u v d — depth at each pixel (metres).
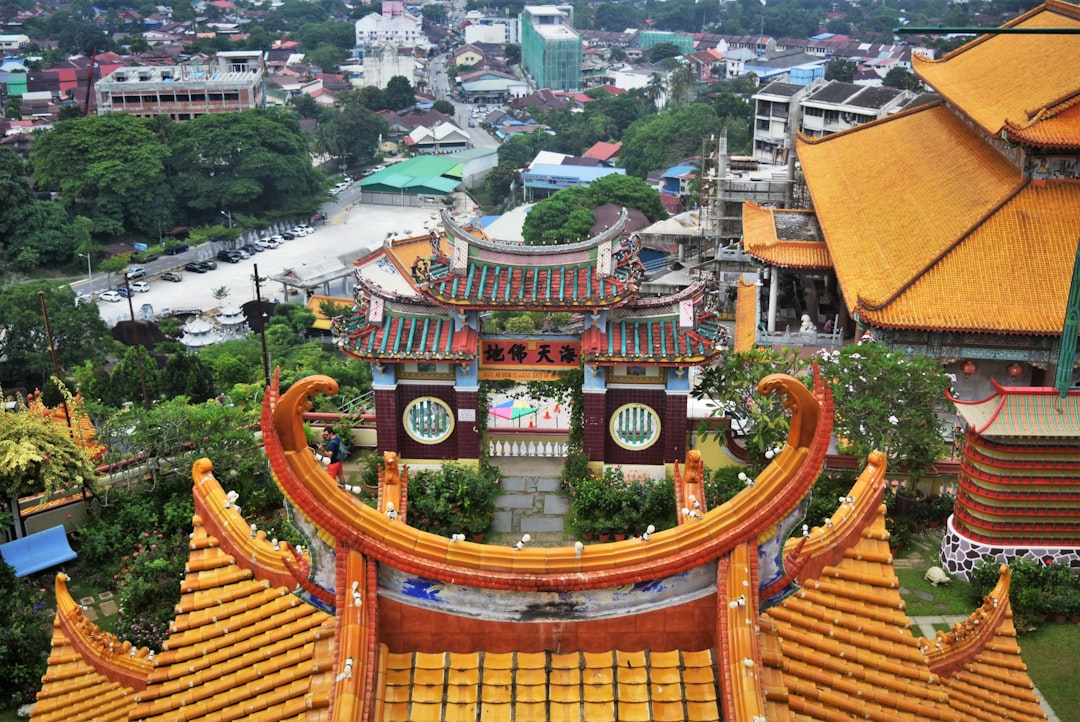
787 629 17.20
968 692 19.08
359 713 14.07
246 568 18.55
